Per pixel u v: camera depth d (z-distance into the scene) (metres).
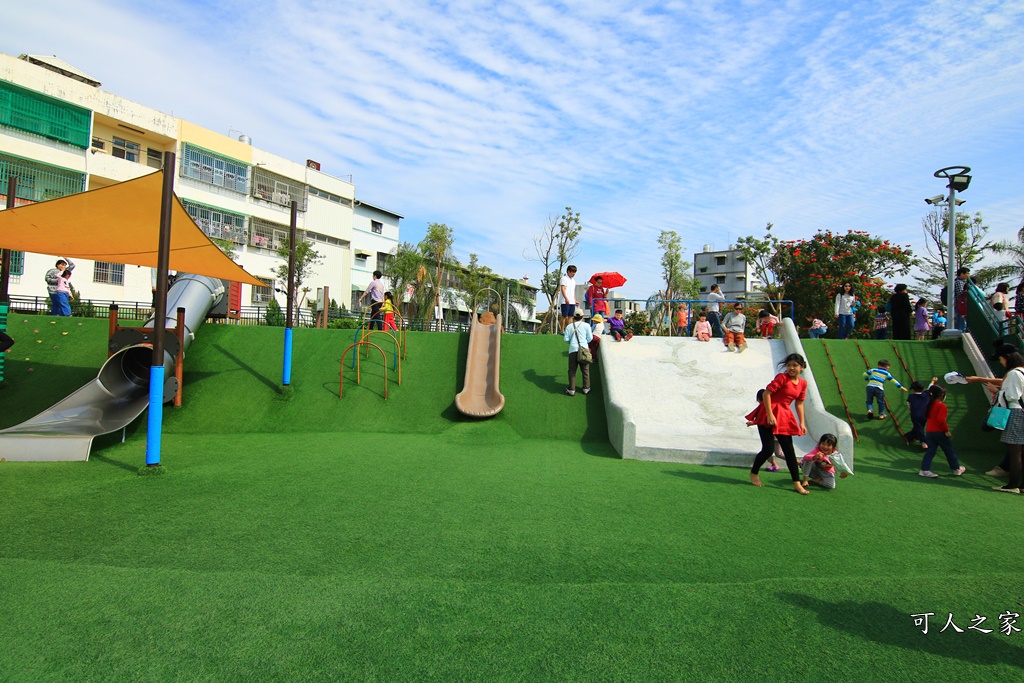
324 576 4.02
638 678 2.91
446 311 34.16
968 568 4.52
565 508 5.88
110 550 4.39
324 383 11.92
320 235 35.91
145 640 3.13
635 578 4.14
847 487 7.38
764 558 4.61
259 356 12.67
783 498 6.64
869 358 12.38
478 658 3.04
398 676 2.86
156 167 27.86
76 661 2.92
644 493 6.61
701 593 3.92
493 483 6.88
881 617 3.66
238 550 4.46
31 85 22.14
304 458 8.08
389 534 4.92
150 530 4.87
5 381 11.06
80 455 7.63
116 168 24.84
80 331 13.05
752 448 8.98
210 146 29.23
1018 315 11.40
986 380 8.23
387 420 10.88
